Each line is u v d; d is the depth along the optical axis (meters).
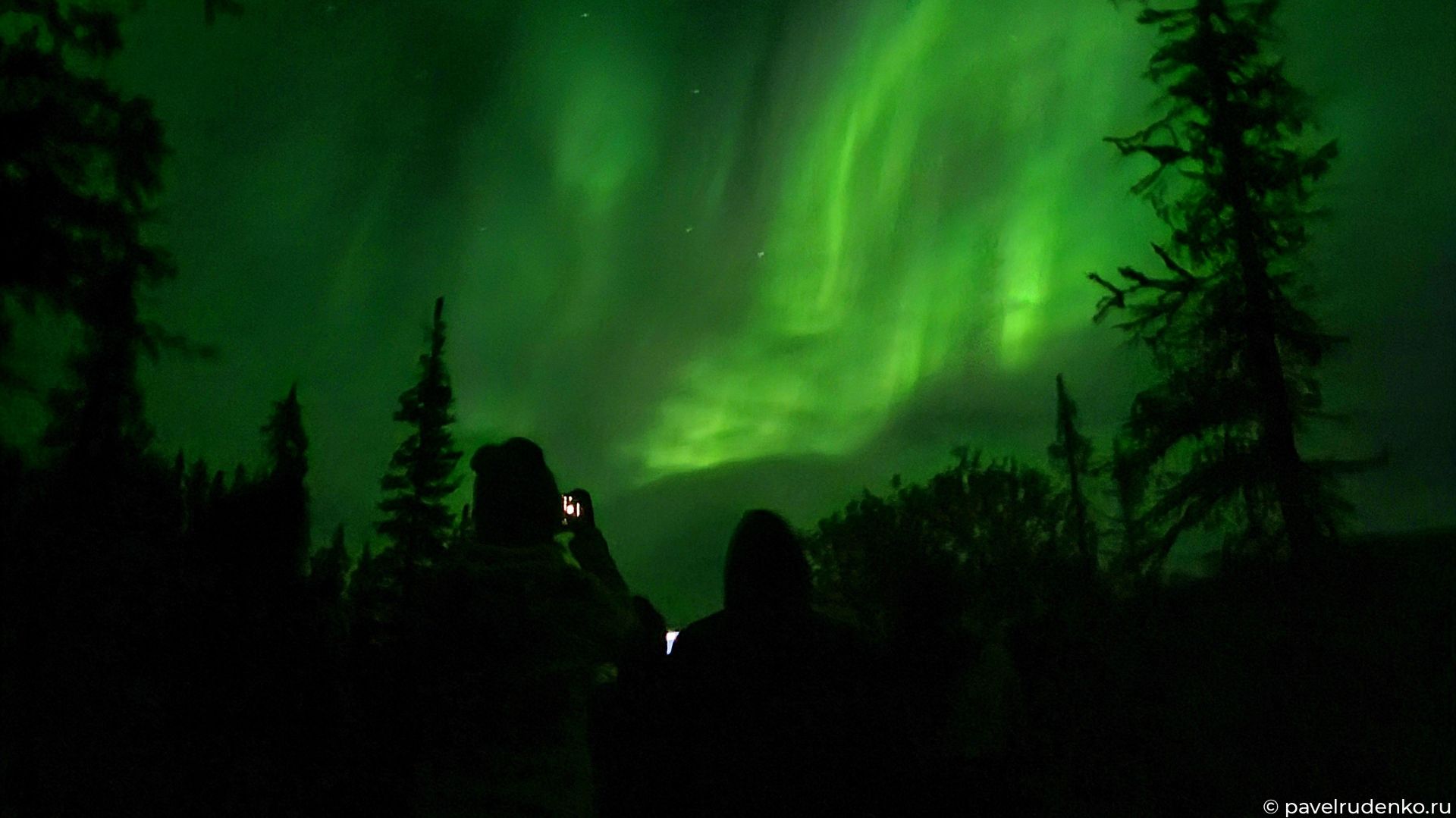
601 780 2.87
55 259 7.37
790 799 2.63
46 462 5.94
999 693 3.17
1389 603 2.61
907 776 2.77
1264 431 12.33
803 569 2.86
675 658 2.83
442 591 3.31
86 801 3.36
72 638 3.61
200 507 3.96
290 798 3.41
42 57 7.55
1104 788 2.89
